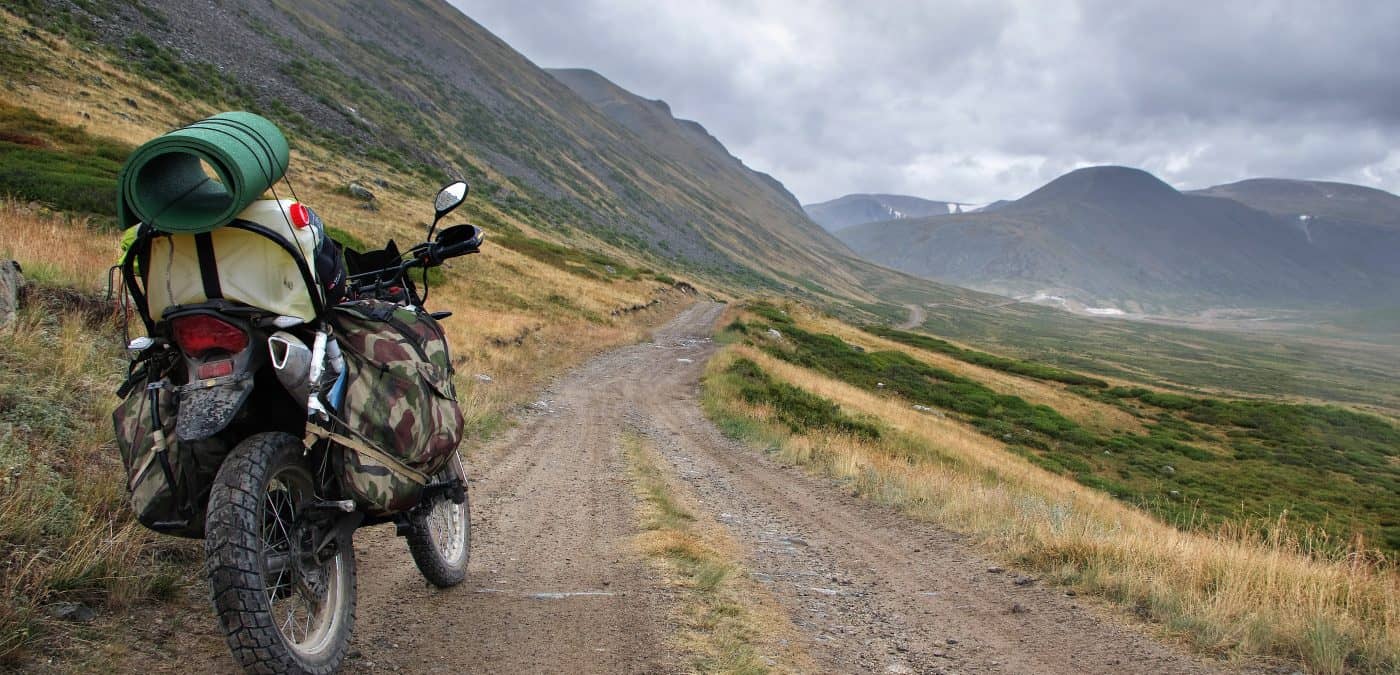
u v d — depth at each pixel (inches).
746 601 199.8
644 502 325.7
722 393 929.5
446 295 1387.8
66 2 2726.4
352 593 126.2
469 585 183.0
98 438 199.6
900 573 262.5
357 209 1991.9
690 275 6117.1
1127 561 247.1
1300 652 177.5
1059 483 979.3
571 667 140.5
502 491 315.9
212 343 108.7
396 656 136.5
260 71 3548.2
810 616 199.5
